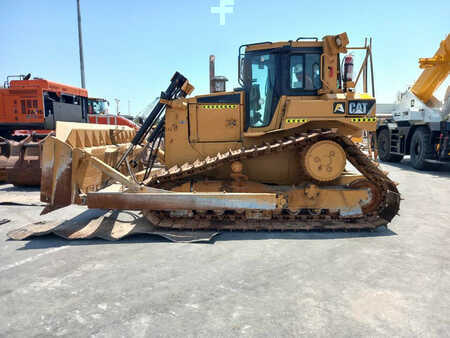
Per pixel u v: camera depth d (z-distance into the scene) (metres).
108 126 6.65
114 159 6.21
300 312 2.64
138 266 3.55
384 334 2.36
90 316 2.59
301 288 3.04
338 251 4.00
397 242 4.34
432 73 11.30
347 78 5.23
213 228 4.73
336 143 4.86
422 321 2.53
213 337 2.32
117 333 2.38
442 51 11.20
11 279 3.25
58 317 2.58
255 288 3.04
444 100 10.81
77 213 5.93
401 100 12.86
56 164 4.49
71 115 13.38
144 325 2.47
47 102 12.20
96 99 15.95
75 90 13.72
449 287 3.08
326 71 5.11
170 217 5.06
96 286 3.09
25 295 2.93
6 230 4.94
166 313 2.63
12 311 2.68
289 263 3.63
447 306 2.74
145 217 5.46
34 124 12.03
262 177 5.47
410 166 13.02
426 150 11.20
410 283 3.15
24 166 8.24
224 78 6.09
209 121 5.59
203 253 3.94
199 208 4.57
